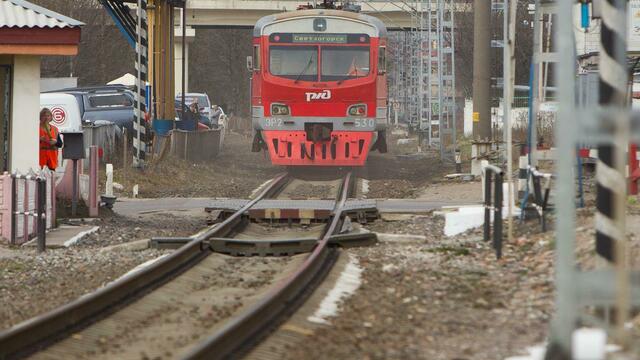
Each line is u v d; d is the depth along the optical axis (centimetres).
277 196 6944
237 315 2867
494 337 2489
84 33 16475
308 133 8206
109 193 5969
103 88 10606
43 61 16588
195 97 14500
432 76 13800
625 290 2014
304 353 2333
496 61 15625
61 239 4659
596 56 7381
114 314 2856
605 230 2456
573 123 1995
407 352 2333
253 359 2302
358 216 5453
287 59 8281
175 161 8775
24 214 4622
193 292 3303
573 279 1978
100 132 8456
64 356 2392
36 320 2508
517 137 10431
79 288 3359
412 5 16400
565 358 1958
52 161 5844
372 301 2972
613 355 2006
